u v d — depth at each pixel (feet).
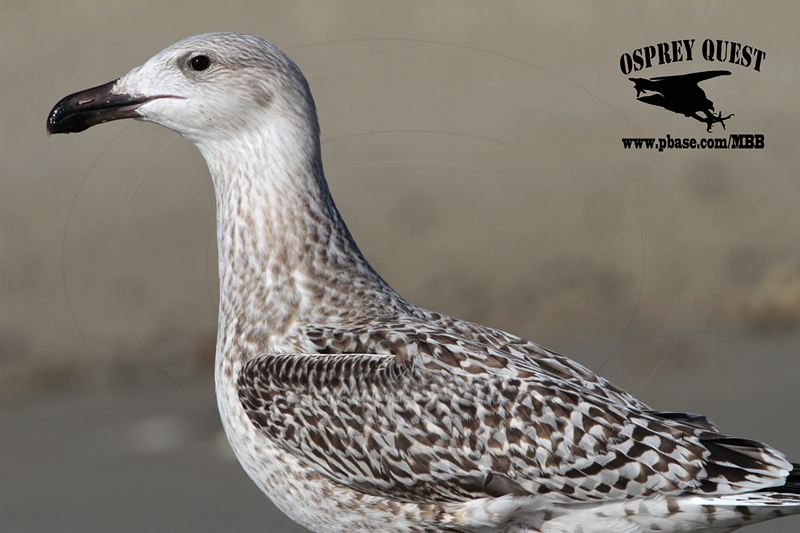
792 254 60.70
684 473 26.21
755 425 41.50
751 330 51.67
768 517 26.55
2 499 38.19
